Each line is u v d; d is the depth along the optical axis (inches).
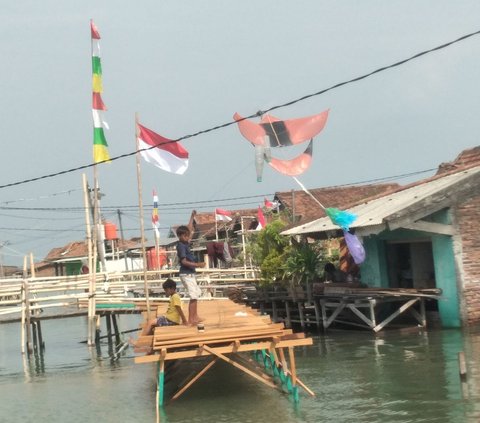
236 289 1016.2
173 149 706.8
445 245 769.6
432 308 836.6
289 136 642.8
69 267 2418.8
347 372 579.8
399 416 425.4
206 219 2149.4
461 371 502.0
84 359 820.6
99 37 844.6
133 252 2084.2
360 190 1604.3
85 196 976.9
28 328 888.9
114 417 480.1
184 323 532.4
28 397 591.2
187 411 469.7
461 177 815.1
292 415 442.9
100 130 859.4
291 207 1518.2
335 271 892.0
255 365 638.5
